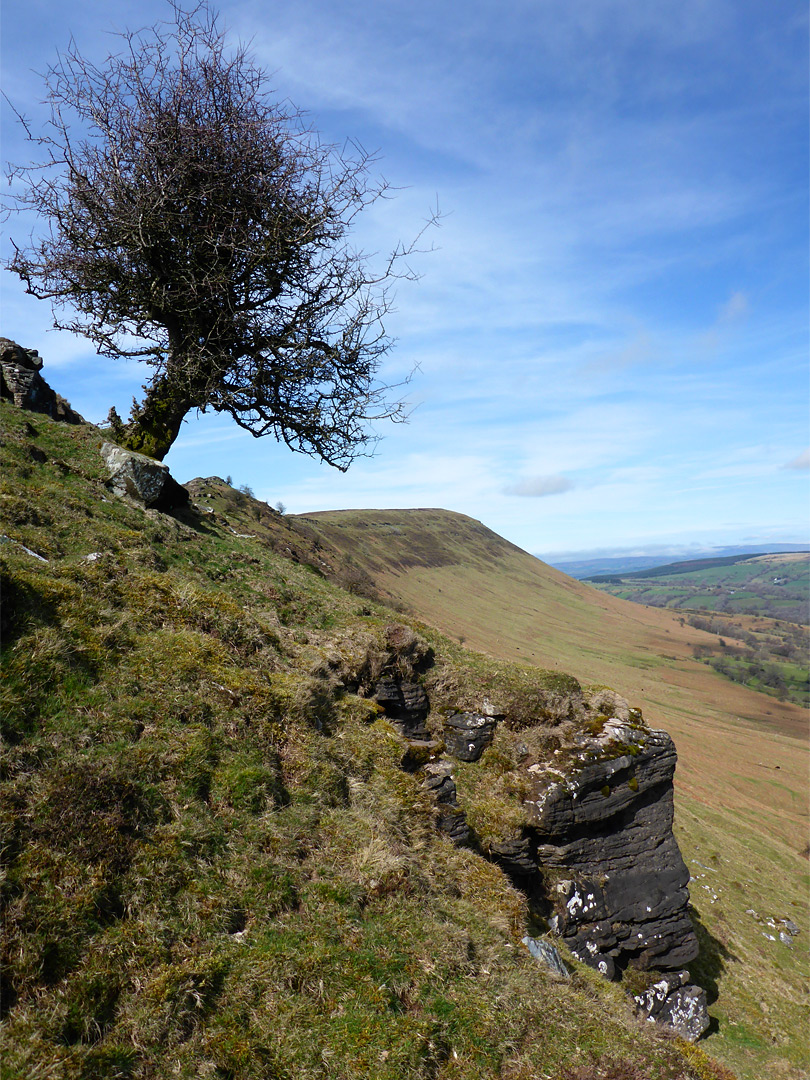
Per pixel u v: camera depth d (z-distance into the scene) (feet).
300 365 53.93
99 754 20.70
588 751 44.57
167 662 26.55
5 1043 13.42
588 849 43.65
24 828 17.44
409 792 32.68
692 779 221.05
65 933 16.06
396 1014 18.31
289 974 18.03
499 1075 18.15
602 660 492.54
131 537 41.27
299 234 51.65
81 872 17.37
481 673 49.11
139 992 16.03
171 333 53.78
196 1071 15.06
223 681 27.76
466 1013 19.40
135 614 28.71
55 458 49.11
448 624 432.66
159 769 21.66
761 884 110.83
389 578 503.20
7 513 34.47
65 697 21.93
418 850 29.40
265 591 47.50
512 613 583.17
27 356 70.69
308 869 22.08
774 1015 62.28
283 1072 15.72
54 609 25.16
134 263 50.75
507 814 40.86
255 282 53.83
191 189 47.55
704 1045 53.88
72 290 51.26
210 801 22.34
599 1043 20.62
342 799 27.55
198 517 61.82
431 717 45.47
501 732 46.11
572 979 26.68
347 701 37.11
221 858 20.48
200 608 32.40
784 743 328.29
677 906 45.85
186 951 17.49
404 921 21.89
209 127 47.60
